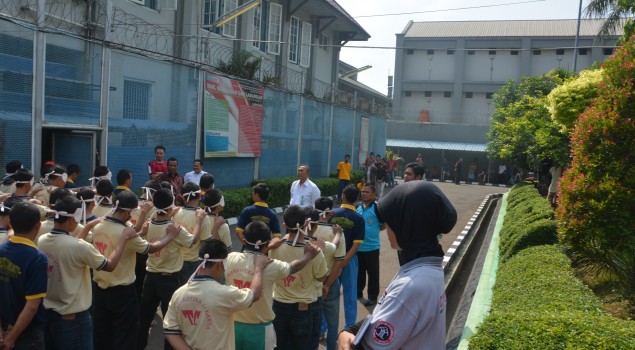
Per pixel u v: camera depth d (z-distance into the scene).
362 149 27.23
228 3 17.62
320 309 4.96
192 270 5.96
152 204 5.75
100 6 10.46
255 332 4.08
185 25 16.56
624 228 5.71
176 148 12.09
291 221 4.69
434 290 2.16
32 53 8.35
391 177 30.56
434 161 42.19
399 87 45.28
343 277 6.35
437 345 2.17
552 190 12.81
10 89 8.02
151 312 5.58
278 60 22.53
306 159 19.69
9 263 3.66
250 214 6.34
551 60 42.03
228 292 3.45
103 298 4.91
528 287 5.15
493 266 8.30
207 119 13.12
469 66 44.19
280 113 17.30
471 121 43.94
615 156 5.86
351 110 24.75
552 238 7.49
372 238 7.53
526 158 16.77
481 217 19.53
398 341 2.10
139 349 5.50
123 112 10.46
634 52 5.94
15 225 3.70
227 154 14.11
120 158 10.44
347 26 27.77
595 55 40.75
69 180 7.81
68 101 9.08
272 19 21.45
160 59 11.44
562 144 12.23
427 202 2.24
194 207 6.09
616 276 5.95
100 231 4.89
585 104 9.05
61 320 4.18
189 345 3.41
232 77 14.24
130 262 4.98
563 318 3.86
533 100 18.45
